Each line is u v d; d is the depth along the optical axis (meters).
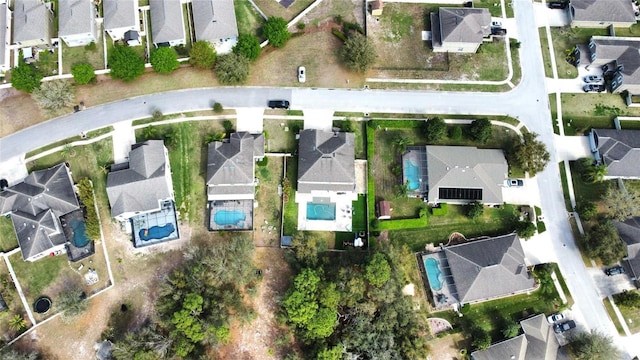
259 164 88.38
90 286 82.31
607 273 85.19
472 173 85.62
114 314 81.06
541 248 86.56
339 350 74.56
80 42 94.06
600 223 85.31
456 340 81.75
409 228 86.38
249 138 86.19
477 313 82.88
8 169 87.69
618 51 93.81
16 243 83.69
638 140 89.00
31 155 88.25
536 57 97.25
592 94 95.19
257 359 79.56
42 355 79.38
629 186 89.00
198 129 90.44
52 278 82.44
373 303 77.62
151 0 94.62
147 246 83.94
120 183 81.69
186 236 84.69
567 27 99.44
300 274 76.62
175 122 90.56
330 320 74.69
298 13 98.19
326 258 81.06
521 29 99.12
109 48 94.44
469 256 82.19
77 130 89.69
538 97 94.75
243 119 91.12
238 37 93.69
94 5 95.62
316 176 84.25
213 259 77.88
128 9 92.88
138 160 83.31
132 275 82.94
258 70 94.25
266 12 98.06
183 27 94.19
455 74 95.62
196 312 75.81
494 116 93.12
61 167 84.81
